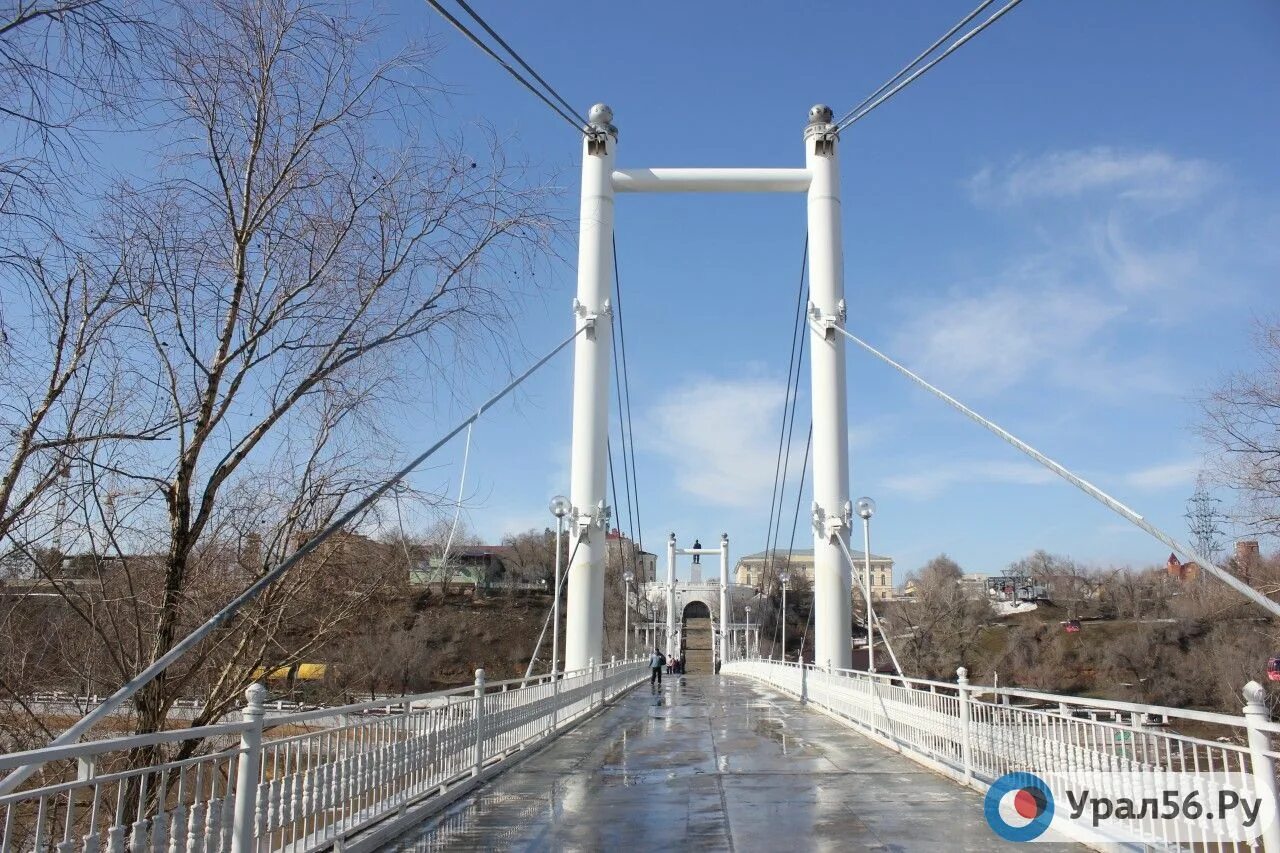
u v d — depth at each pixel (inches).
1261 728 193.0
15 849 322.0
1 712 363.3
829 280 1036.5
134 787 353.4
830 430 997.2
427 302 418.0
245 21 390.6
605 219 1088.2
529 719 528.7
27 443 328.8
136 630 372.2
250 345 389.7
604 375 1059.9
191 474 374.6
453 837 296.5
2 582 365.4
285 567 241.3
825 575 968.3
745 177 1083.9
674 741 585.3
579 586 1002.7
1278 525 808.9
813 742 581.0
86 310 353.1
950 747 431.2
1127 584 2479.1
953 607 2581.2
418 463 305.0
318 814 251.8
